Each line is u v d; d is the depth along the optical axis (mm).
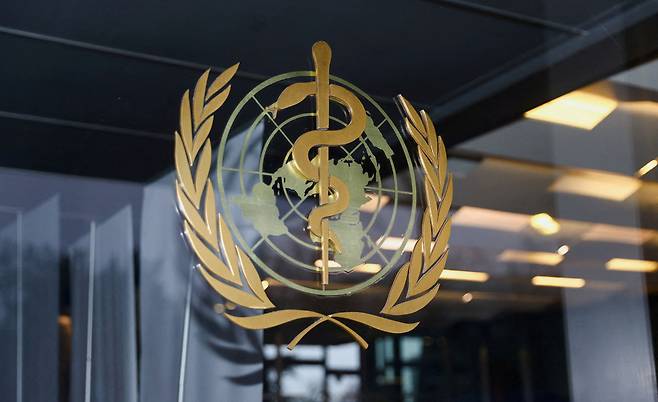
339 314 2730
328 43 2951
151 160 2646
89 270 2500
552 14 3281
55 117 2625
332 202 2758
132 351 2496
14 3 2682
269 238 2676
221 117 2736
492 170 3092
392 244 2834
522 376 2965
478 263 2992
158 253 2578
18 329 2395
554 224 3174
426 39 3092
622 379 3146
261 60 2857
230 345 2602
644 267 3283
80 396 2418
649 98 3451
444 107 3043
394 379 2777
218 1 2879
